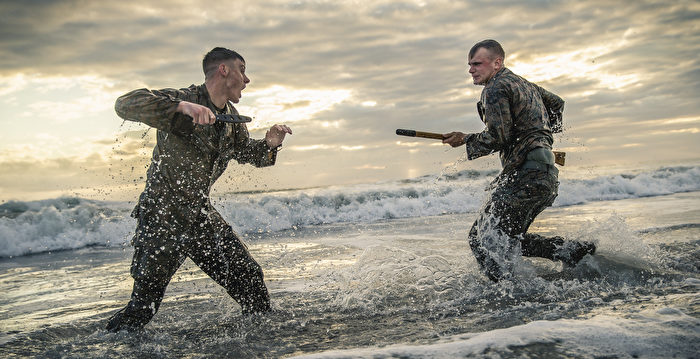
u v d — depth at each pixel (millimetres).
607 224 3678
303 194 11047
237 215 9070
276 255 5262
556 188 3268
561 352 1525
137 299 2527
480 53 3361
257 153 2949
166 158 2492
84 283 4301
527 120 3160
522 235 3354
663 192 12906
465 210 10547
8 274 4969
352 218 10016
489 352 1555
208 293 3566
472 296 2928
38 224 7547
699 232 4805
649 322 1784
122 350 2258
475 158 3180
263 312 2883
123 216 8719
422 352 1609
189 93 2592
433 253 4523
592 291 2756
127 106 2361
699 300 2172
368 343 2113
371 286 3393
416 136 3336
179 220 2545
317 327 2504
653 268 3221
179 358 2113
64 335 2617
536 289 2945
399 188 12656
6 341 2471
